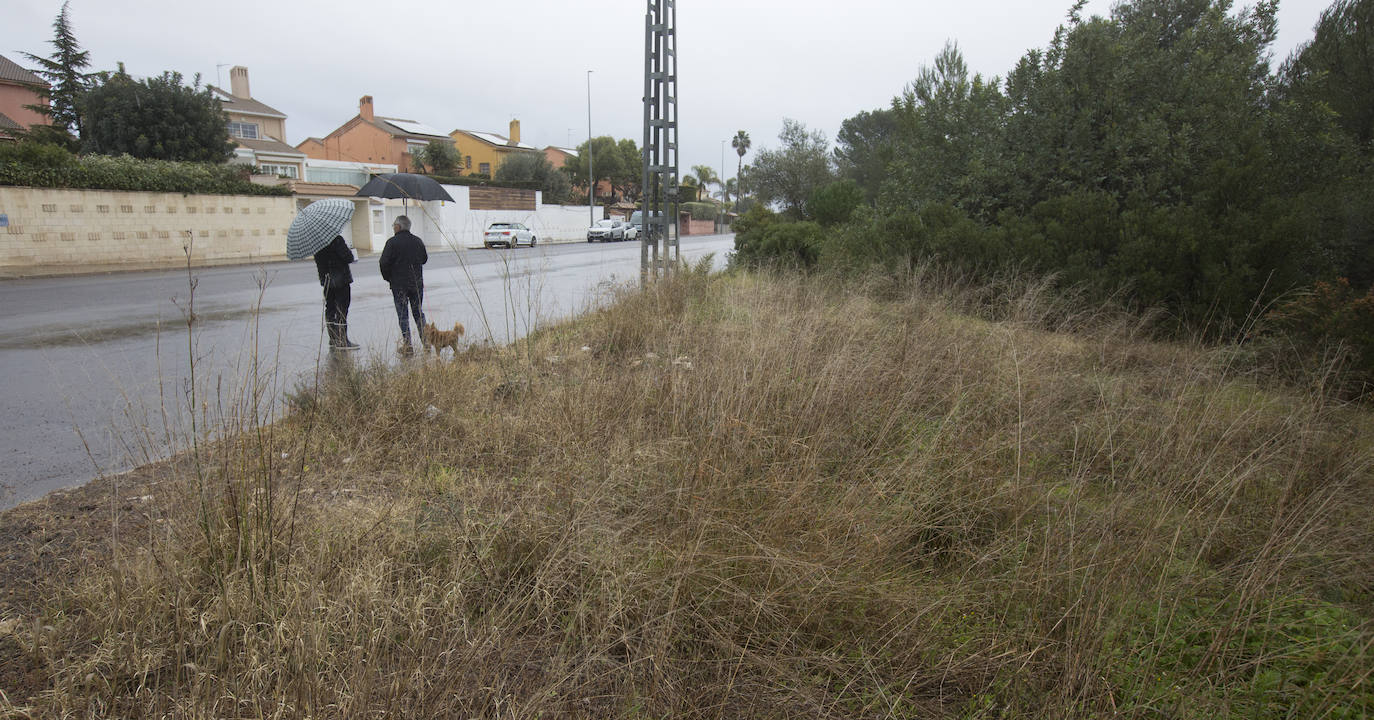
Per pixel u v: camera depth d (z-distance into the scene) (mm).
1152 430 3984
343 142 54156
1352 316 5590
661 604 2580
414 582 2674
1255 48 11977
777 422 3834
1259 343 6027
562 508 3113
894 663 2455
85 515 3504
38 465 4410
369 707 1999
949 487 3455
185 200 21219
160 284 15234
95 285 15078
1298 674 2289
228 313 10836
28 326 9461
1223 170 8734
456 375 5324
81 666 2248
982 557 2859
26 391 6105
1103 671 2279
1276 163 9273
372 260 24125
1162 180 9703
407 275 7594
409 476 3691
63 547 3162
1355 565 2768
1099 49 10727
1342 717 2154
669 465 3447
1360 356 5258
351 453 3998
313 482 3480
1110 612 2467
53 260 18047
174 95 26359
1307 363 5395
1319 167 9812
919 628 2547
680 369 4758
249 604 2404
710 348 5246
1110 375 5328
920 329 5809
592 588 2672
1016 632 2494
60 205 18172
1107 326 6578
